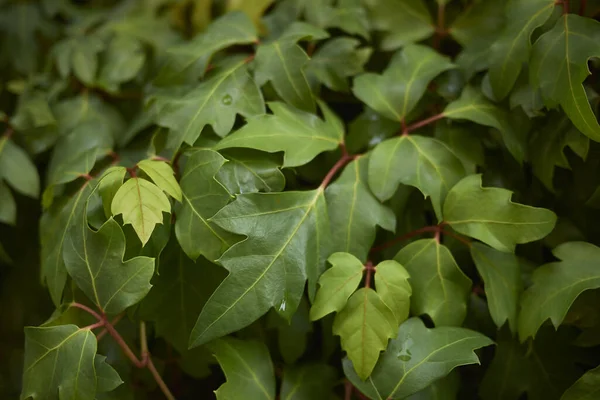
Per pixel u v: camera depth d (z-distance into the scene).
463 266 0.40
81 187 0.39
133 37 0.47
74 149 0.43
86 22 0.49
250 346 0.37
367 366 0.35
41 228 0.41
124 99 0.47
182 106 0.39
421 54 0.41
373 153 0.38
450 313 0.37
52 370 0.35
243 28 0.42
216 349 0.36
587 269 0.37
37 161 0.47
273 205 0.36
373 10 0.44
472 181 0.37
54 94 0.46
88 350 0.35
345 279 0.36
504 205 0.37
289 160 0.37
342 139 0.40
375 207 0.38
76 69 0.46
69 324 0.36
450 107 0.40
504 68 0.39
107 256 0.35
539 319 0.37
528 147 0.40
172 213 0.37
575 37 0.37
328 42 0.43
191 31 0.49
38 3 0.52
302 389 0.38
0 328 0.49
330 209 0.37
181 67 0.41
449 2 0.44
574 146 0.38
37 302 0.48
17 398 0.48
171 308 0.38
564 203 0.40
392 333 0.35
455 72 0.42
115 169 0.37
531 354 0.39
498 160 0.41
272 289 0.35
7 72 0.51
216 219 0.35
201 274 0.38
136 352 0.40
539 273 0.38
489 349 0.40
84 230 0.36
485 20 0.43
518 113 0.40
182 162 0.39
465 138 0.40
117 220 0.36
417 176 0.38
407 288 0.36
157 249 0.36
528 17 0.39
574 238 0.40
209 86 0.40
